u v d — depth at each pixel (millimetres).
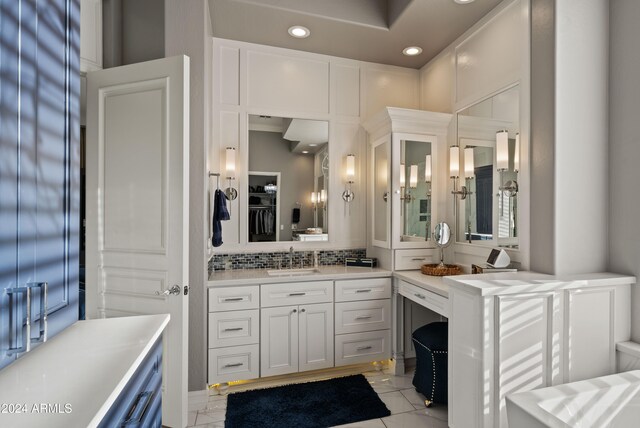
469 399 1729
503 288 1673
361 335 2807
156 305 1922
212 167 2875
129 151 1970
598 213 2064
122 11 2303
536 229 2096
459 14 2578
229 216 2697
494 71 2482
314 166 3188
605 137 2088
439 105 3172
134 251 1957
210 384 2445
